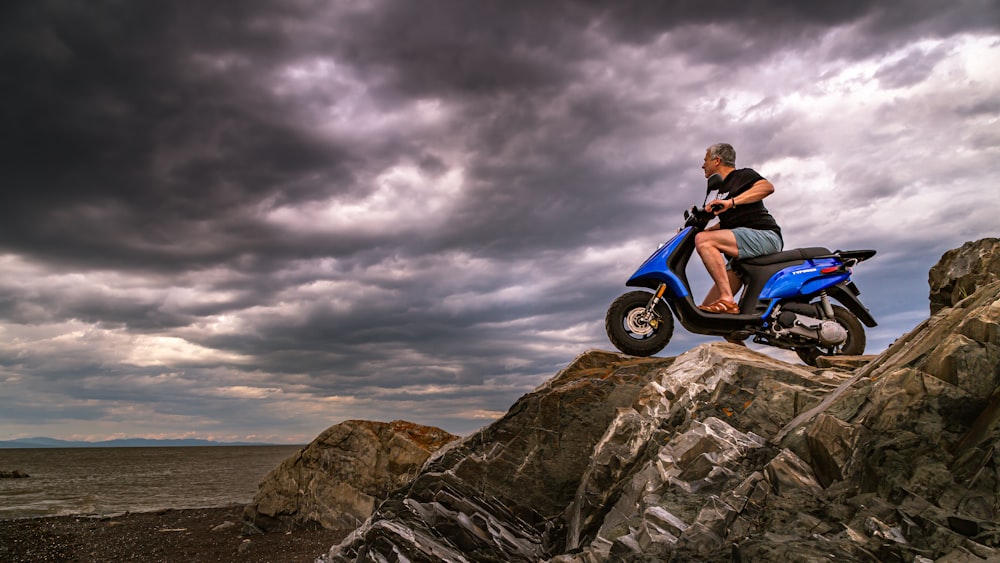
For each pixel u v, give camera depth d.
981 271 4.62
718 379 4.89
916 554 2.27
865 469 2.91
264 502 11.72
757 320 5.80
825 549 2.43
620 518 3.98
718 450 3.85
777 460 3.32
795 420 4.05
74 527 13.04
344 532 10.95
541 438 5.70
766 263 5.91
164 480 29.50
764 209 6.14
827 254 6.03
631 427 4.96
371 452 11.41
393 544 4.63
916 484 2.64
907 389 3.05
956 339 3.03
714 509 3.19
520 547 5.09
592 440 5.61
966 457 2.61
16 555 10.23
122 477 32.09
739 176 6.20
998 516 2.30
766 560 2.49
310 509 11.41
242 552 9.97
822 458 3.24
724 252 5.97
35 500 19.11
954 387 2.93
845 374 4.86
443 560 4.63
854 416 3.31
